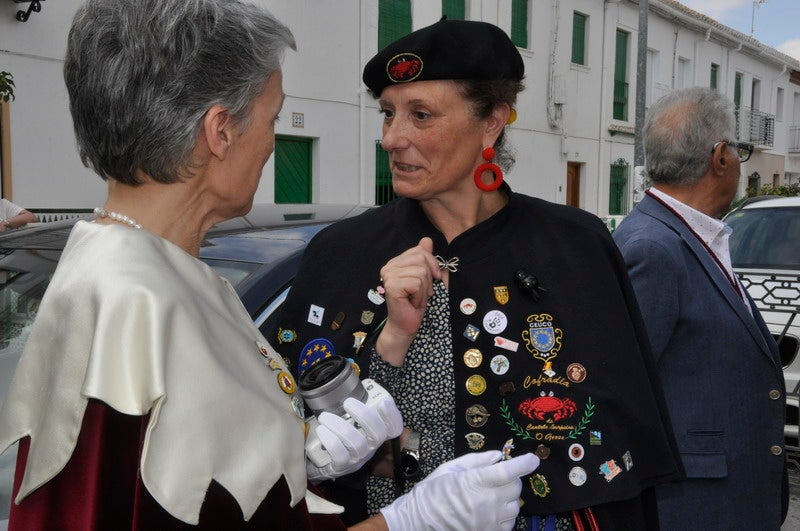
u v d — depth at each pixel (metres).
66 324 0.83
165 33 0.90
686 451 2.00
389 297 1.33
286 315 1.58
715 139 2.07
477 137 1.43
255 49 0.98
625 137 17.08
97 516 0.80
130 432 0.82
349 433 1.14
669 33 18.00
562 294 1.42
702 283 2.03
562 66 14.87
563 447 1.37
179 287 0.87
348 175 10.88
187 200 1.00
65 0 7.50
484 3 12.79
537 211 1.52
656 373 1.55
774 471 2.07
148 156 0.93
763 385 2.06
